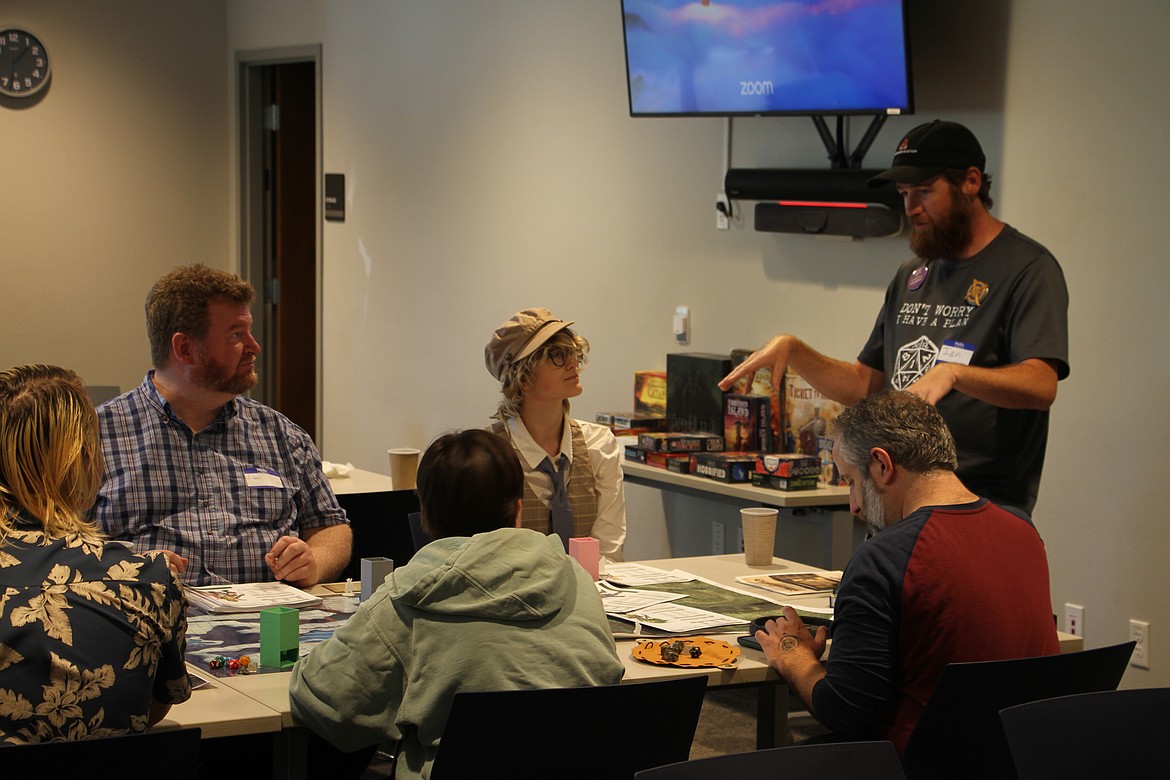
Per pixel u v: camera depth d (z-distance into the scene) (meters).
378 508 3.54
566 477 3.18
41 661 1.76
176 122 8.03
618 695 1.91
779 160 4.79
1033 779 1.81
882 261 4.41
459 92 6.44
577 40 5.71
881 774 1.75
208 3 8.09
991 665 2.06
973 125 4.10
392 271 7.02
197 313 3.00
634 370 5.55
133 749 1.67
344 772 2.85
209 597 2.73
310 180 8.27
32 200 7.57
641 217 5.45
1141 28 3.62
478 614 2.00
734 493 4.25
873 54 4.15
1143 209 3.64
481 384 6.43
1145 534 3.67
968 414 3.16
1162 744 1.90
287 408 8.32
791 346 3.48
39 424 1.86
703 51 4.75
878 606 2.17
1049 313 3.09
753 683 2.39
